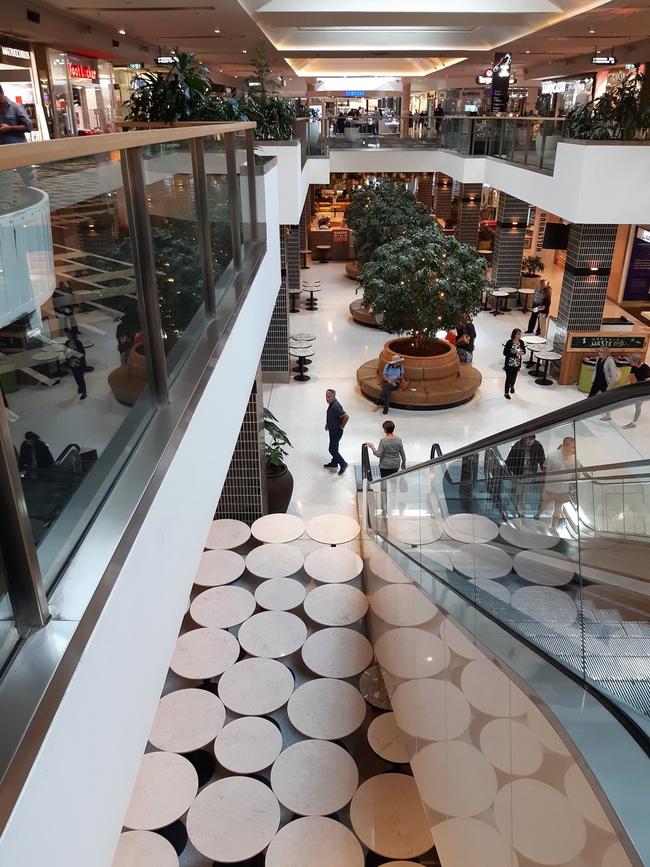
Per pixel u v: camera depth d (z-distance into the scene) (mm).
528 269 20562
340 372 14781
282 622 7223
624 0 13133
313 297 20000
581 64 23547
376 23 16172
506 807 3049
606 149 11609
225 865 5207
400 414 12742
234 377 4125
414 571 5094
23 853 1319
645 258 18219
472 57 23266
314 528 8695
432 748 4406
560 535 2977
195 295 3443
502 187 16969
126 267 2266
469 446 3998
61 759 1517
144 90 8312
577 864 2316
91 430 1992
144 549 2207
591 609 2680
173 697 6285
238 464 8992
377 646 6770
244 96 11117
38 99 15258
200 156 3486
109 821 1834
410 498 5680
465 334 14750
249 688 6383
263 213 6113
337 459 10797
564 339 13945
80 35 16047
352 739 6250
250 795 5340
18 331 1483
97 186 1942
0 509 1473
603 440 2646
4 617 1532
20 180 1458
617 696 2359
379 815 5203
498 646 3148
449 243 13180
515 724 2871
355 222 19906
